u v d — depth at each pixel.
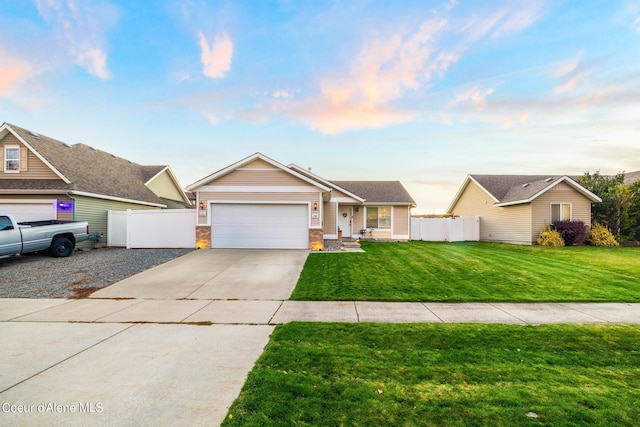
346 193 20.38
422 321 5.95
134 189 20.16
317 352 4.44
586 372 3.88
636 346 4.73
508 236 20.83
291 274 10.02
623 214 19.09
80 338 5.07
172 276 9.79
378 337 5.07
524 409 3.04
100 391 3.42
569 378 3.71
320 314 6.39
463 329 5.46
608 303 7.20
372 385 3.50
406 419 2.88
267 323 5.85
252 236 15.11
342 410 3.02
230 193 15.12
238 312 6.54
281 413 2.97
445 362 4.14
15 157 15.20
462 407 3.07
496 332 5.30
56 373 3.84
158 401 3.21
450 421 2.85
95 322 5.89
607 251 15.52
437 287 8.53
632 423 2.84
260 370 3.87
